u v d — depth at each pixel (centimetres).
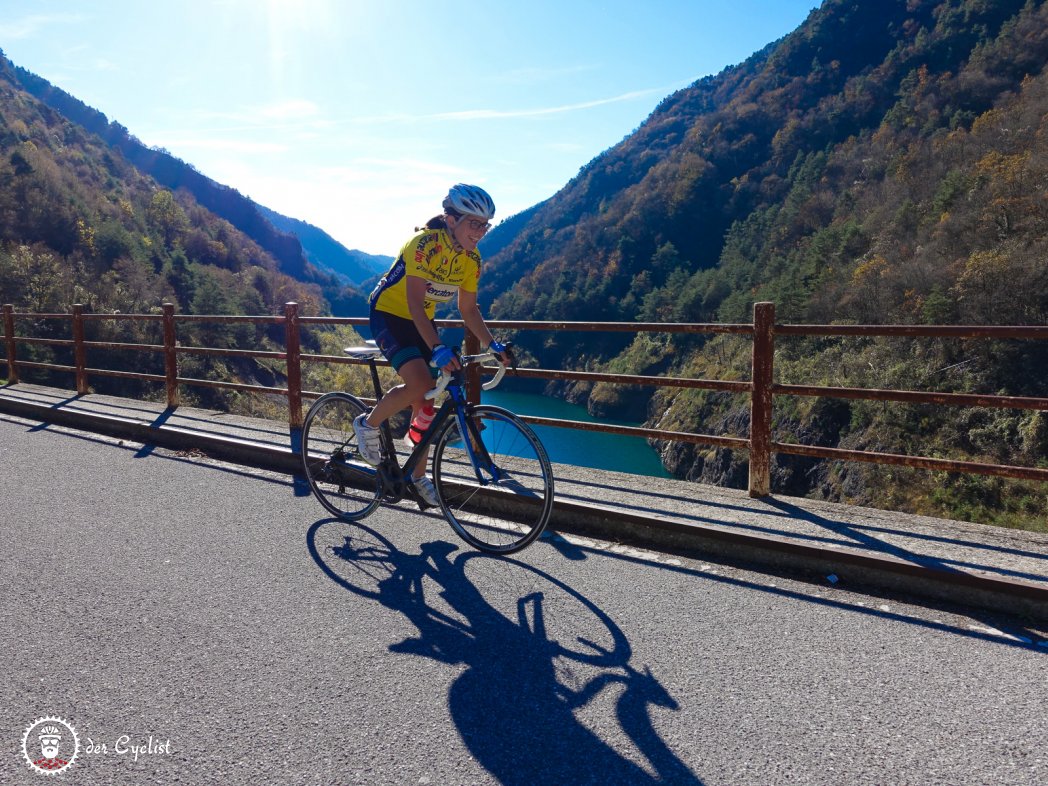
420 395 321
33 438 586
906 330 318
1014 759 174
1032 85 6328
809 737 184
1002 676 215
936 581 271
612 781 168
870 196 6631
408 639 243
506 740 185
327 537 348
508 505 377
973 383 2622
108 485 442
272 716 197
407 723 193
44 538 346
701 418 3822
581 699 204
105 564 312
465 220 303
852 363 3048
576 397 6656
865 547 294
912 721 191
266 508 396
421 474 351
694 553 325
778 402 3141
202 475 467
